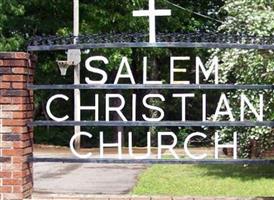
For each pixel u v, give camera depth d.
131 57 23.25
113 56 20.62
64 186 11.41
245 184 11.14
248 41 7.52
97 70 7.66
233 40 7.53
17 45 22.48
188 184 11.16
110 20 22.72
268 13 11.76
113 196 7.81
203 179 11.84
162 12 7.53
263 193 10.11
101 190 10.82
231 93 11.16
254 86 7.42
